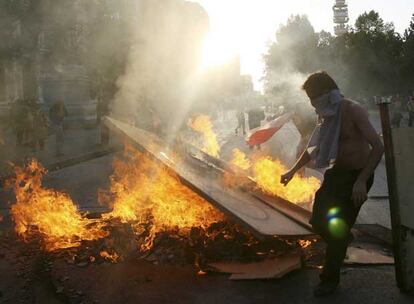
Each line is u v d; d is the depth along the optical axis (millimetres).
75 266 4383
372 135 3492
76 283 4000
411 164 3484
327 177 3736
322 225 3646
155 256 4520
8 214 6629
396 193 3629
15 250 4898
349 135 3623
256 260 4336
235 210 4125
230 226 4691
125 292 3814
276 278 3977
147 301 3641
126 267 4328
